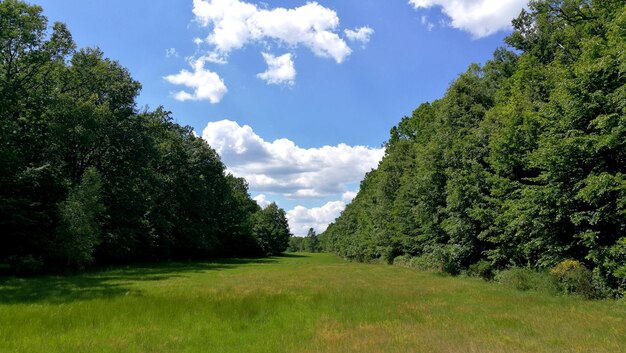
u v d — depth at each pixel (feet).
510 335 33.78
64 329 35.01
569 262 61.31
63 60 117.60
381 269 135.44
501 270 86.53
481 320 40.52
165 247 178.60
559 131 62.49
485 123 96.89
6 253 98.27
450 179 100.53
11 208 92.07
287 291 66.59
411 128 212.64
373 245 194.59
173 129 197.77
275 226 382.01
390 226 169.78
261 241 321.73
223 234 256.73
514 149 79.15
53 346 29.32
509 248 81.41
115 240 131.13
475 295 60.59
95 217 110.52
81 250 99.09
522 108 82.23
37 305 47.34
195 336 33.24
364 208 244.42
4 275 90.48
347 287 73.97
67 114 107.14
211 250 224.33
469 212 88.33
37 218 101.96
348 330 36.19
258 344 30.86
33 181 102.12
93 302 49.57
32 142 106.01
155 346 29.94
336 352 28.50
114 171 136.56
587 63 59.62
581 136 54.95
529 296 59.06
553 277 62.75
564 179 60.13
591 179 51.52
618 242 53.36
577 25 92.58
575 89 58.03
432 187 113.91
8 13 98.22
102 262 142.00
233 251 284.00
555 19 102.47
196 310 44.98
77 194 102.22
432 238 119.14
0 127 92.22
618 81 54.24
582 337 32.99
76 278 90.02
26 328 34.45
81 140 113.29
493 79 131.03
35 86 108.88
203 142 213.25
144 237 156.76
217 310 45.16
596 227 59.36
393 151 196.13
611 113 53.11
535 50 106.52
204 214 199.62
